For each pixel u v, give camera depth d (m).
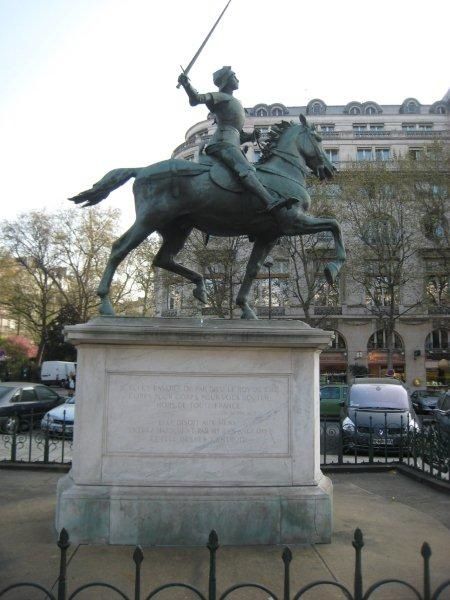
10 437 14.66
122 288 42.06
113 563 4.40
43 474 8.62
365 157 48.91
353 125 53.91
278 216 5.76
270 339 5.18
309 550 4.78
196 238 28.78
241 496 4.98
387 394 14.55
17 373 47.41
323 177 6.54
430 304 39.19
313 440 5.24
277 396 5.28
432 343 45.34
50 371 41.19
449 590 3.97
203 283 6.39
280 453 5.20
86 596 3.81
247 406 5.25
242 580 4.11
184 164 5.72
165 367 5.22
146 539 4.86
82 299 43.09
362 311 44.84
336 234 5.99
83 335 5.09
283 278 37.09
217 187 5.70
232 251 28.41
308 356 5.34
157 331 5.11
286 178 5.98
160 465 5.10
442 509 6.51
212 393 5.23
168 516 4.89
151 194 5.67
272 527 4.95
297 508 4.99
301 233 5.95
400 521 5.78
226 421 5.21
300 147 6.29
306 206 6.09
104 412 5.14
